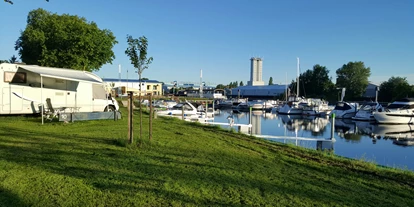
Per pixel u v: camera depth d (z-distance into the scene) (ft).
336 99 306.55
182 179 19.86
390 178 25.26
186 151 29.32
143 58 64.39
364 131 97.19
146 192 16.98
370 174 26.25
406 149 60.90
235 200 16.83
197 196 16.96
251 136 47.62
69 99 57.72
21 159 22.27
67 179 18.35
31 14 109.09
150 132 33.01
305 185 21.03
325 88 326.85
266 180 21.39
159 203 15.58
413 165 45.55
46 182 17.65
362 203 18.30
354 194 20.07
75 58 92.99
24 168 20.07
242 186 19.40
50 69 55.11
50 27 96.84
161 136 38.17
